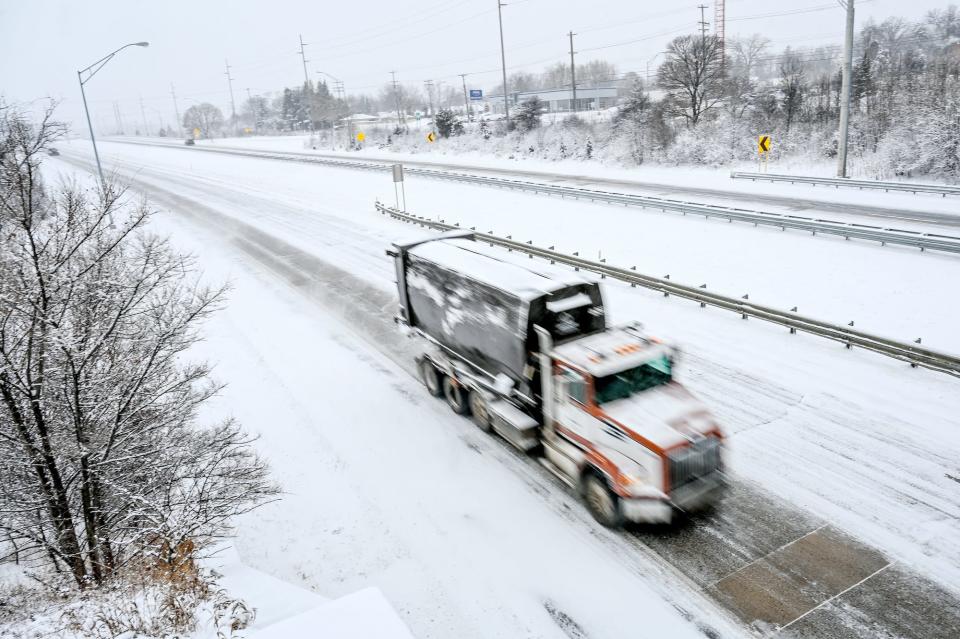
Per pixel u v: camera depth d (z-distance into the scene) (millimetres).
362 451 12141
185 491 9750
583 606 8047
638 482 8922
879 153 35125
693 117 46750
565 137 51562
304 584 8695
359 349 17219
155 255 9734
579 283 11094
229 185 51000
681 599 8039
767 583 8203
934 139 31828
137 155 85375
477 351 12297
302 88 139250
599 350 10188
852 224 21656
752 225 24672
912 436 11078
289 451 12266
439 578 8695
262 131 137250
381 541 9539
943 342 14258
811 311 16531
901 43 98062
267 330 18875
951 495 9562
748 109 47562
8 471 8352
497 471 11219
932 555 8461
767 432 11555
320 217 35375
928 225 23000
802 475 10289
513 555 9062
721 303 17078
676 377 13766
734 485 10172
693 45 46375
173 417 9328
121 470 8992
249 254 28031
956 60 52062
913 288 17219
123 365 8852
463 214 32156
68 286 8289
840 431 11422
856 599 7848
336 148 74750
